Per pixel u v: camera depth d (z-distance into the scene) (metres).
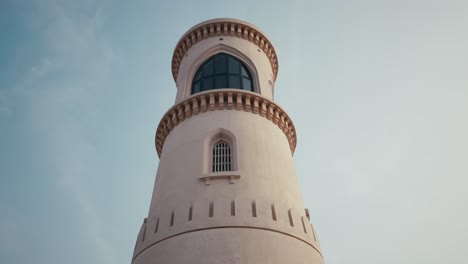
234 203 19.62
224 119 24.62
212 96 25.97
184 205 20.14
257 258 17.47
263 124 25.41
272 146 24.19
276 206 20.28
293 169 24.97
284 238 18.86
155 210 21.52
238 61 30.81
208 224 18.70
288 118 27.97
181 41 34.12
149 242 19.64
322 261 20.50
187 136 24.47
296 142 29.03
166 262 17.97
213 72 29.48
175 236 18.80
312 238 20.53
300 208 22.17
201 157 22.42
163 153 25.56
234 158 22.44
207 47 31.48
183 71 31.69
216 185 20.70
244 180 20.97
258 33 33.78
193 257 17.55
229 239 18.00
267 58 34.09
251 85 29.45
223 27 32.84
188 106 26.27
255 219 19.03
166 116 27.38
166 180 22.67
